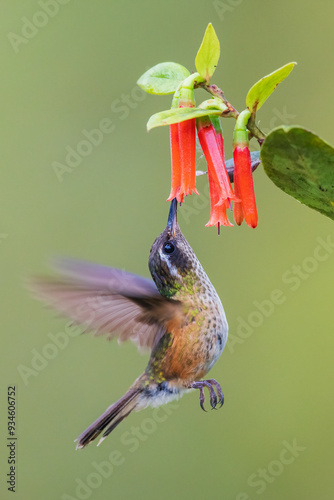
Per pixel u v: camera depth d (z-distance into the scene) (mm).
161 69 3664
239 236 8523
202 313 4906
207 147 3656
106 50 8703
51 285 4496
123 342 4879
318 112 8328
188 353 4883
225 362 8383
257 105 3529
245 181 3512
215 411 8234
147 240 8391
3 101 8578
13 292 8219
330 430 8148
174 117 3232
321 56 8414
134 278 5012
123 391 8109
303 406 8203
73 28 8758
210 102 3465
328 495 7969
